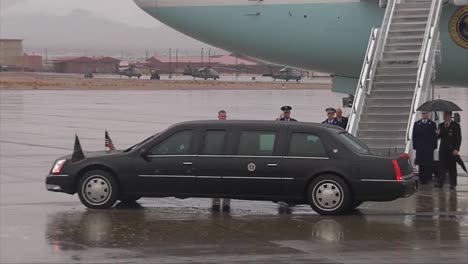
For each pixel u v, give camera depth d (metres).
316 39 20.83
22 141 30.83
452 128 17.98
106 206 14.61
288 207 15.27
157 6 21.50
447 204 15.63
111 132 35.41
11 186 18.09
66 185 14.66
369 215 14.20
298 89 104.38
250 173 14.17
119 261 10.25
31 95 78.69
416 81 18.66
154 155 14.52
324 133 14.22
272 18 20.86
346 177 13.92
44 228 12.66
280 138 14.27
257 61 22.62
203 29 21.30
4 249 10.99
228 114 48.19
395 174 13.83
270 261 10.27
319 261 10.26
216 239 11.80
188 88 104.19
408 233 12.34
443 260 10.31
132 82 129.00
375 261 10.26
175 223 13.23
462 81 21.47
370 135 18.80
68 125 39.62
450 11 20.19
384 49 19.52
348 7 20.59
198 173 14.31
